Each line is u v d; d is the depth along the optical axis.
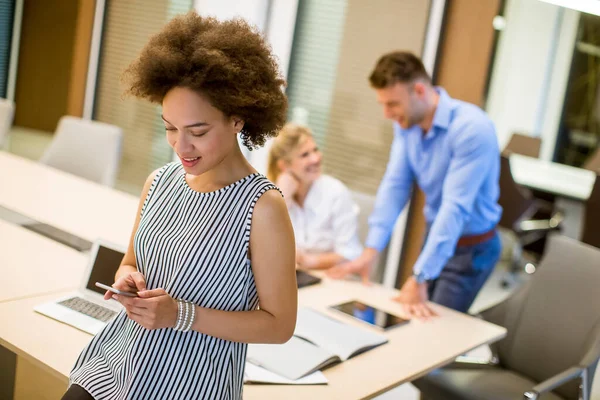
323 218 3.09
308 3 4.49
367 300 2.65
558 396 2.58
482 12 3.73
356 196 3.61
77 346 1.85
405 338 2.32
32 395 2.57
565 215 6.21
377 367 2.05
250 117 1.38
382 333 2.34
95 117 5.70
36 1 7.21
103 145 3.94
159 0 5.23
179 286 1.43
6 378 2.20
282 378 1.86
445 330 2.46
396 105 2.82
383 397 3.32
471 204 2.79
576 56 6.91
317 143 4.53
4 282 2.18
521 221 5.50
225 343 1.47
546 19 6.81
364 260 2.95
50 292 2.16
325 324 2.27
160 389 1.45
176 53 1.32
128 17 5.43
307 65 4.54
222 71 1.30
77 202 3.30
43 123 7.48
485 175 2.80
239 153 1.47
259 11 4.63
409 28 4.06
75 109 5.74
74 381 1.53
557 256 2.75
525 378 2.74
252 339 1.41
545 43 6.89
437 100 2.88
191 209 1.47
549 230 5.54
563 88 6.99
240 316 1.40
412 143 3.01
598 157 4.78
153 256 1.48
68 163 4.02
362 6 4.26
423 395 2.84
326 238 3.12
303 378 1.89
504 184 5.19
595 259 2.64
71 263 2.45
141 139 5.52
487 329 2.53
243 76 1.33
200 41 1.33
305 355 1.99
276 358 1.95
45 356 1.76
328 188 3.12
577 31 6.85
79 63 5.66
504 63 6.77
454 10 3.82
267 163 3.14
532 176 6.61
